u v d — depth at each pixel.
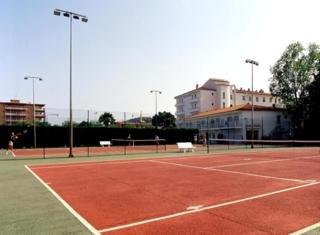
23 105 105.44
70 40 26.02
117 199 8.61
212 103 88.25
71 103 25.75
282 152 28.64
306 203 7.80
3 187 10.80
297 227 5.87
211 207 7.49
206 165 17.41
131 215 6.91
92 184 11.26
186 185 10.67
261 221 6.27
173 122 87.50
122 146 47.31
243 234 5.50
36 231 5.84
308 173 13.51
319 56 53.19
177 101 102.69
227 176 12.80
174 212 7.10
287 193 9.07
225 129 62.31
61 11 25.56
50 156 26.28
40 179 12.69
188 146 32.12
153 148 40.25
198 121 73.12
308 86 52.91
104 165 18.27
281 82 56.09
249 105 60.62
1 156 27.34
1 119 102.38
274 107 60.31
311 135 51.47
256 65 42.06
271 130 59.38
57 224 6.30
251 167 16.06
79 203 8.17
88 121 49.28
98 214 7.04
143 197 8.81
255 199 8.30
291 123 59.09
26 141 43.66
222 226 5.98
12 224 6.31
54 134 45.22
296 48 54.38
